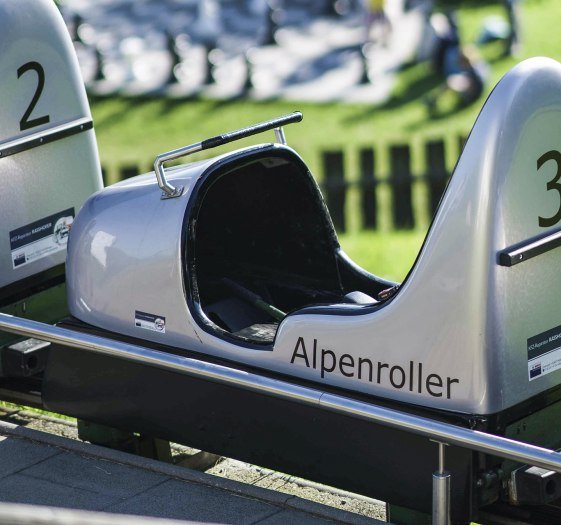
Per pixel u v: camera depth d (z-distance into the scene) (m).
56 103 8.34
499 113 5.84
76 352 7.41
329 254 7.94
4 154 8.02
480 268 5.89
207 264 8.07
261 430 6.73
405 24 35.62
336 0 37.59
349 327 6.39
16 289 8.29
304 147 24.36
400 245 17.94
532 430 6.33
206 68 31.12
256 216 7.94
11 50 8.00
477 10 36.78
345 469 6.48
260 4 37.34
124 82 31.36
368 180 18.95
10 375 8.12
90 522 3.82
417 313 6.12
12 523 3.80
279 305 8.05
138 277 7.12
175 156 6.96
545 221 6.10
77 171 8.55
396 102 28.22
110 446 7.70
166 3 38.59
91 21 37.31
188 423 7.04
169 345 7.09
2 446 7.50
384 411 5.95
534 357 6.20
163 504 6.76
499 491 6.21
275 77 31.17
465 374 6.02
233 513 6.64
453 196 5.92
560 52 32.22
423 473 6.18
